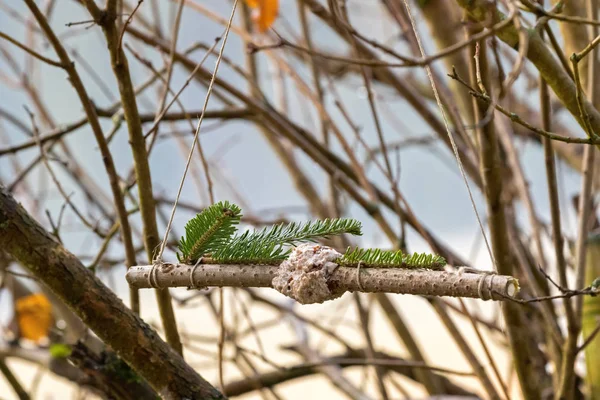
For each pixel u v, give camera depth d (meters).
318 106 7.21
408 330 9.38
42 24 5.57
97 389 5.70
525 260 6.79
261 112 7.56
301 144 7.71
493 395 6.38
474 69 5.58
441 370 6.59
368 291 5.11
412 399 8.97
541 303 6.48
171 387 5.41
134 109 5.56
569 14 5.73
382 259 5.12
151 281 5.21
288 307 10.07
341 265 5.13
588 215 6.00
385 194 8.23
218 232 5.20
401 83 7.89
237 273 5.17
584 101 5.45
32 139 7.29
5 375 8.45
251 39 7.54
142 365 5.41
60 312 7.67
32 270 5.38
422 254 5.11
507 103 8.14
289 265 5.15
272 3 5.70
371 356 8.00
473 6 5.46
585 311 7.28
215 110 7.70
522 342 6.08
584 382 8.20
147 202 5.59
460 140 7.91
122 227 5.67
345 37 6.86
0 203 5.36
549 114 5.72
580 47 5.73
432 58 5.30
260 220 9.30
